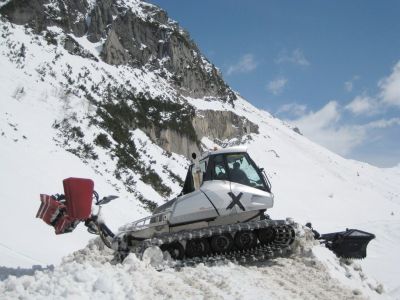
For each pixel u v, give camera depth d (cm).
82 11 4559
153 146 3384
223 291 605
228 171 808
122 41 4834
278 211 4059
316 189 5456
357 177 7288
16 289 474
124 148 2795
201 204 787
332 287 728
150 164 2964
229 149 823
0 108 2128
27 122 2164
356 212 4797
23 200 1313
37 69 2978
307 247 848
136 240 777
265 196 808
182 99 4947
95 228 731
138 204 2078
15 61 2908
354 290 748
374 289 898
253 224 770
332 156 8200
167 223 786
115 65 4359
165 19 6044
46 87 2762
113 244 738
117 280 530
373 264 1689
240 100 8594
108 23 4741
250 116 7294
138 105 3700
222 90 6581
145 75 4750
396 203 6362
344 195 5609
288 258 824
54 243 1105
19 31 3538
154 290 538
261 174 829
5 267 731
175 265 696
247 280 667
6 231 1037
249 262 789
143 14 5584
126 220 1684
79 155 2208
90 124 2662
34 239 1061
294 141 7538
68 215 650
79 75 3350
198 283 610
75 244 1177
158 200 2436
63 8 4259
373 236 960
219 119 5794
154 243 706
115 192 2020
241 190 799
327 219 4138
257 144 6244
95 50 4319
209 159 814
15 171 1524
